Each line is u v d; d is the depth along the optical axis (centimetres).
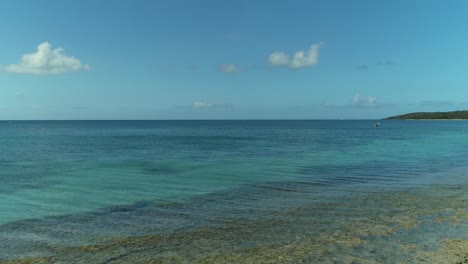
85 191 1867
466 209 1418
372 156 3519
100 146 4925
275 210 1441
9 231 1195
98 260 945
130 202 1614
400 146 4819
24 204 1584
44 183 2103
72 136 7875
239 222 1281
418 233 1128
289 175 2353
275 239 1094
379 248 1005
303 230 1178
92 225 1261
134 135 8406
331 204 1530
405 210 1412
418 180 2125
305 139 6638
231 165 2877
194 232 1170
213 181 2145
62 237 1130
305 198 1659
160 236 1134
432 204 1508
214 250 1009
